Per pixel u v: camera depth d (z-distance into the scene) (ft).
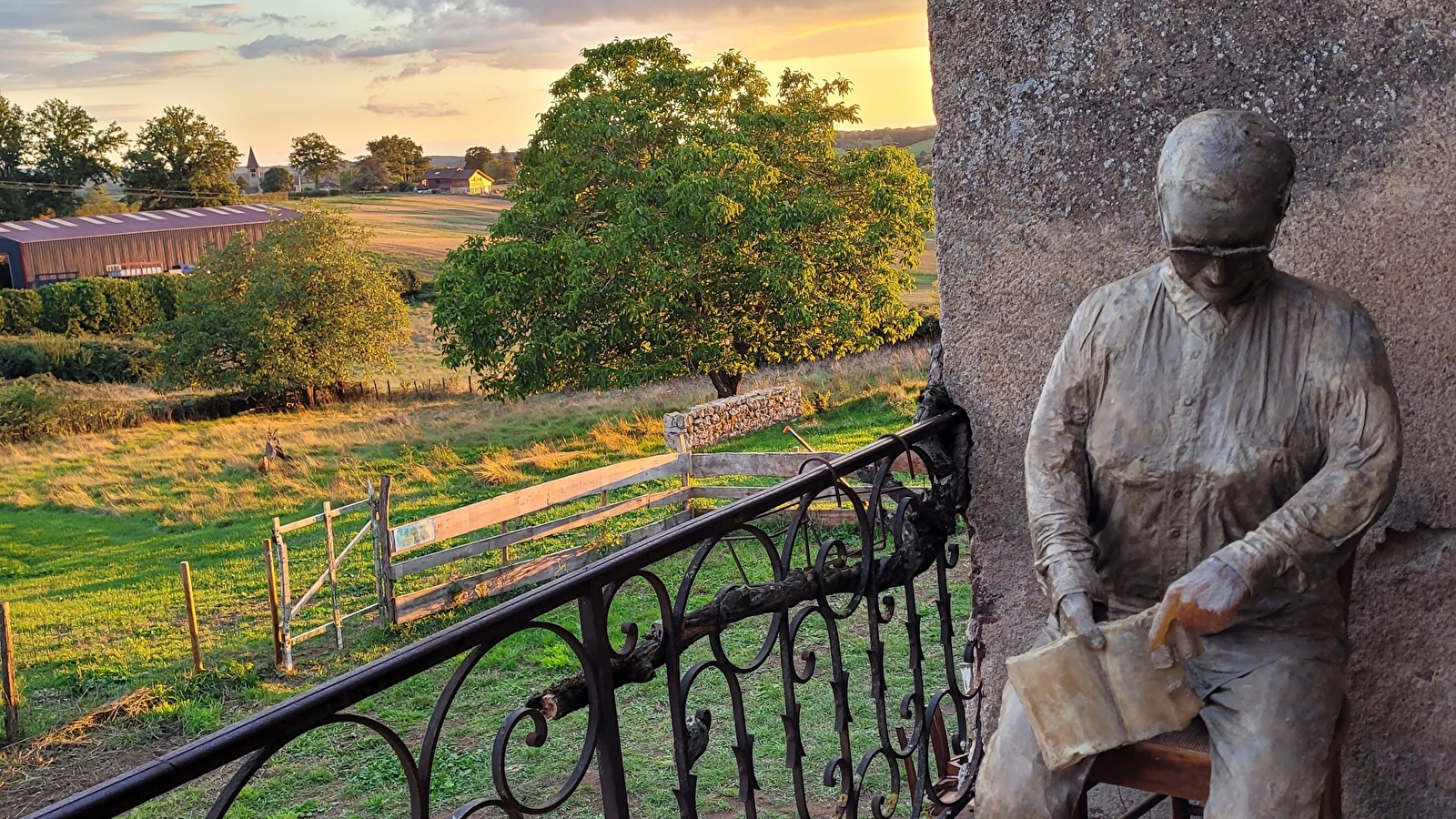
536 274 81.20
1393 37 8.18
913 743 9.57
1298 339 6.02
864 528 8.83
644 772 22.45
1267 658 6.03
